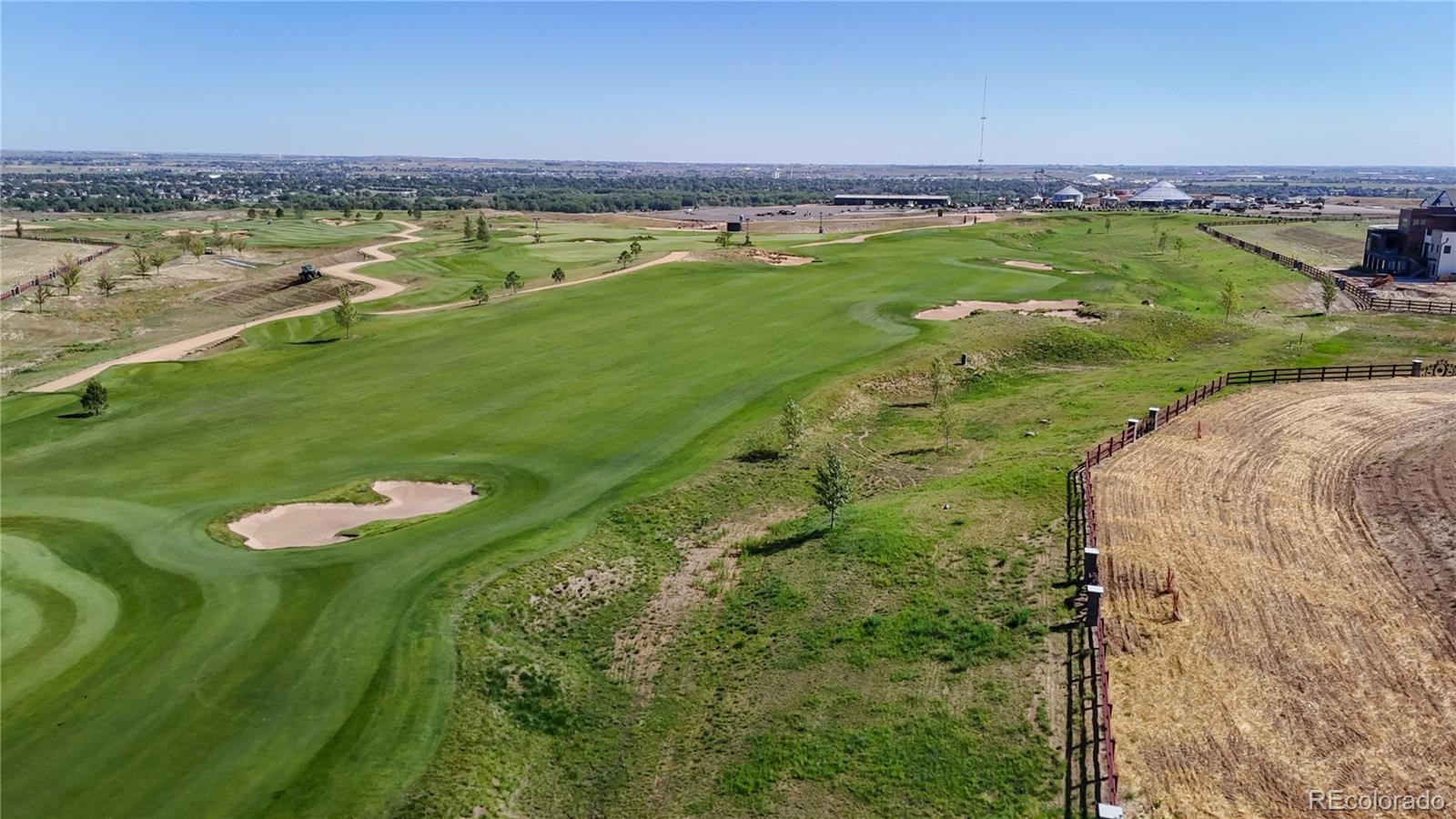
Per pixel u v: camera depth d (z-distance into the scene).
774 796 22.62
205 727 24.77
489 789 23.33
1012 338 62.78
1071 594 28.92
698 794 23.19
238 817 21.73
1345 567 29.58
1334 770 21.25
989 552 32.12
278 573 32.75
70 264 112.12
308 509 38.94
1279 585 28.73
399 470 42.69
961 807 21.44
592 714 26.84
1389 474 36.12
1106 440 42.59
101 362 67.38
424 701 25.98
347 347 65.12
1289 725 22.72
